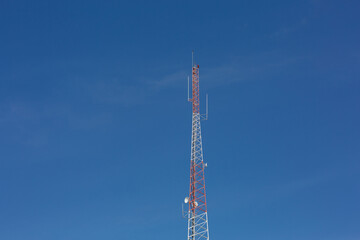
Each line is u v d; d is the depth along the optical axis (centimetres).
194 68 10988
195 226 8738
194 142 9888
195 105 10431
